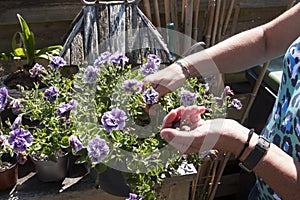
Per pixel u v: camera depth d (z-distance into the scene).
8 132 1.09
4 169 1.06
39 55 1.41
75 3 1.55
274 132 1.01
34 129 1.17
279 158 0.79
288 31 1.05
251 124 1.73
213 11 1.52
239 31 1.80
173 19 1.55
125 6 1.23
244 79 1.86
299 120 0.88
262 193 1.04
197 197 1.75
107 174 1.02
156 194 1.09
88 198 1.16
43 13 1.53
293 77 0.94
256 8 1.78
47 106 1.07
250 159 0.79
